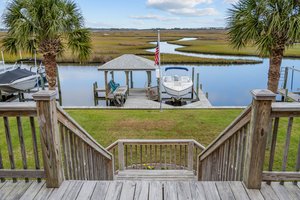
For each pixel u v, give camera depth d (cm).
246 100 1344
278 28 455
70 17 711
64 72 2197
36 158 224
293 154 514
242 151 223
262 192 217
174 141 440
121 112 907
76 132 246
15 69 1336
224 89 1577
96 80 1858
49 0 657
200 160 354
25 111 207
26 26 648
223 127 718
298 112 194
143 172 433
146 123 764
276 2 455
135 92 1405
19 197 217
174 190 229
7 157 512
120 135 669
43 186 231
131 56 1327
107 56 2788
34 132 216
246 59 2803
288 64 2392
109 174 374
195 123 757
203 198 216
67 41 749
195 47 4056
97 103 1278
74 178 252
